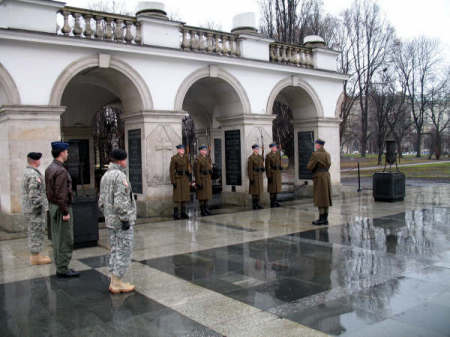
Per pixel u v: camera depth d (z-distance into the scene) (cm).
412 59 4594
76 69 1062
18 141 972
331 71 1627
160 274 632
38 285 592
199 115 2116
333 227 982
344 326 425
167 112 1209
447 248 756
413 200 1459
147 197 1188
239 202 1423
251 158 1330
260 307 487
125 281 600
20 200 976
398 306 478
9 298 539
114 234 543
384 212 1191
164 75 1214
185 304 503
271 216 1179
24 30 966
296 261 689
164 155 1212
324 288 549
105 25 1126
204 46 1310
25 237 938
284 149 2389
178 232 970
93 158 1797
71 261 726
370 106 4781
